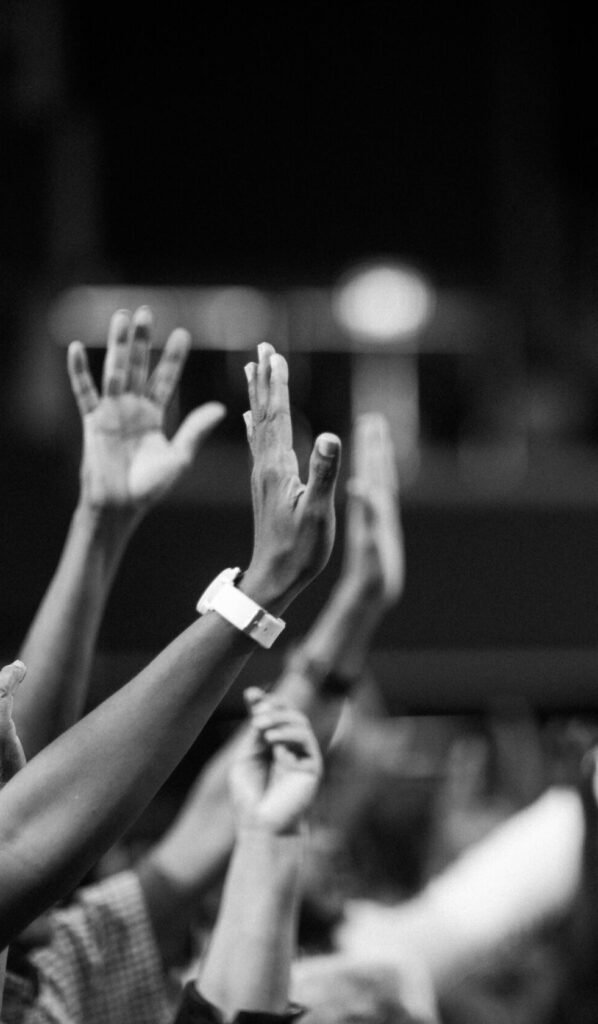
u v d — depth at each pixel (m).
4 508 9.46
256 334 10.73
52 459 9.55
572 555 10.00
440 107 12.90
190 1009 2.48
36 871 1.78
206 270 12.45
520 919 3.74
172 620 9.38
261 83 12.73
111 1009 2.89
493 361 11.59
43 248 10.41
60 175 10.92
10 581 9.37
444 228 12.77
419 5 12.95
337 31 12.91
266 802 2.61
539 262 12.56
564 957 3.54
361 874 4.88
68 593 2.73
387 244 12.75
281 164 12.74
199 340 10.51
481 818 6.48
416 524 9.91
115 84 12.46
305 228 12.75
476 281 12.50
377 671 9.62
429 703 9.71
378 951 3.28
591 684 9.88
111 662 9.26
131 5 12.44
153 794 1.83
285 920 2.54
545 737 8.69
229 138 12.68
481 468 10.69
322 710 3.05
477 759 7.07
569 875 3.77
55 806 1.80
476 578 9.86
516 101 12.89
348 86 12.88
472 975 4.11
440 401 11.09
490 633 9.83
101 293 10.51
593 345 12.12
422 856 6.11
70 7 11.74
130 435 2.88
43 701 2.66
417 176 12.88
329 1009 2.96
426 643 9.75
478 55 12.93
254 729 2.71
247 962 2.50
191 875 3.01
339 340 11.02
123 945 2.93
